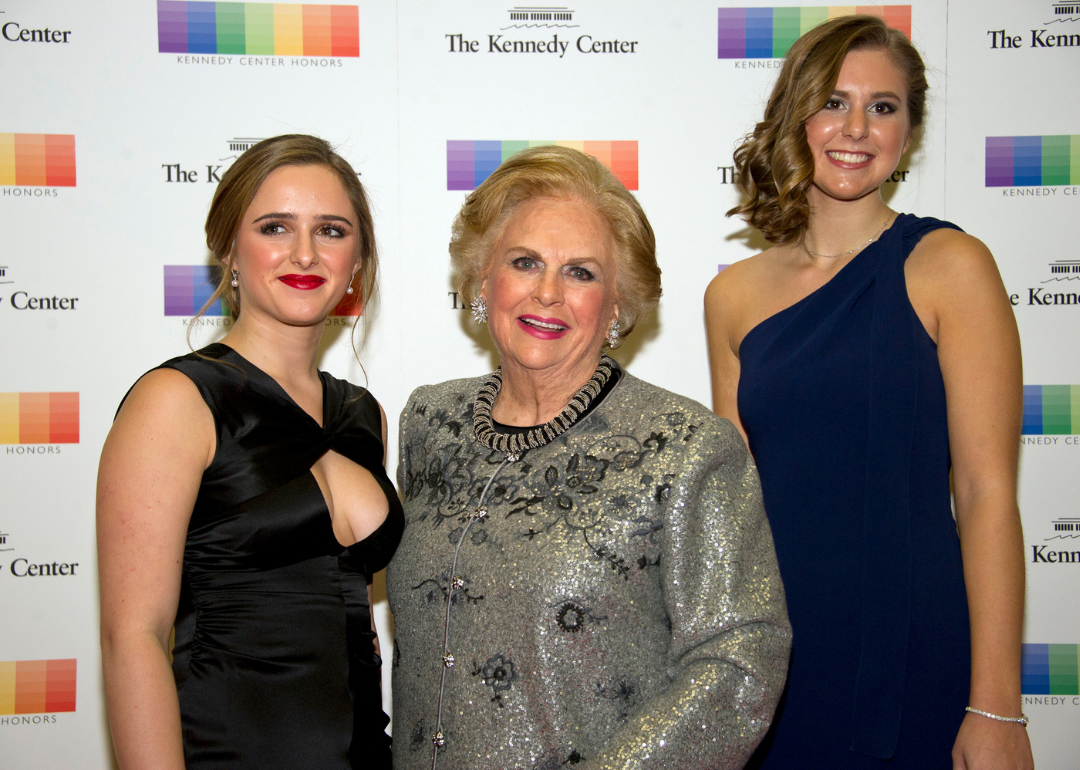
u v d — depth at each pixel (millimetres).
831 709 1504
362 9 2254
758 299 1805
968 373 1464
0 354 2193
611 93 2289
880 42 1616
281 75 2246
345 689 1347
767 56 2281
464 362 2307
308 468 1398
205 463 1299
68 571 2209
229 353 1405
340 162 1511
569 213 1343
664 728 1051
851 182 1619
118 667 1160
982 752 1341
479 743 1156
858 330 1591
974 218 2281
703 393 2330
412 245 2289
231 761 1235
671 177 2301
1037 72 2256
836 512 1550
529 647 1152
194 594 1304
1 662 2189
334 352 2291
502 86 2281
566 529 1189
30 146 2188
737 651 1088
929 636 1449
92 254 2215
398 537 1490
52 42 2188
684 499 1159
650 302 1449
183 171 2232
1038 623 2262
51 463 2207
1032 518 2270
